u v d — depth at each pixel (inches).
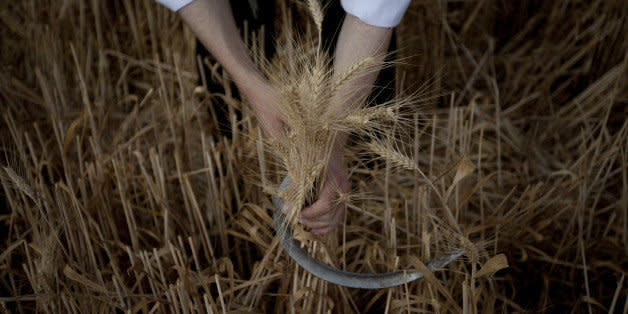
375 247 51.7
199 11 43.0
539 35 93.8
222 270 53.6
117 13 92.0
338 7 53.6
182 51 88.9
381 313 54.9
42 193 55.7
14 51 88.6
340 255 59.7
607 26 84.4
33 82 85.4
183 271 47.7
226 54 44.3
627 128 60.2
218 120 63.1
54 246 48.6
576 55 85.4
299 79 37.3
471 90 87.3
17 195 58.2
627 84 81.4
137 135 61.9
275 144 37.7
